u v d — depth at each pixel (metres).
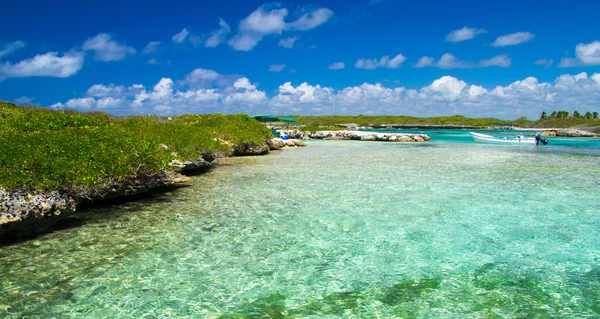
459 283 7.49
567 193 15.28
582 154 33.03
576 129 81.62
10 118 19.64
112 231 10.60
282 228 10.91
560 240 9.82
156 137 21.25
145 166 14.79
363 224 11.24
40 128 17.89
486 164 25.23
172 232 10.52
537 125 128.62
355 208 13.07
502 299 6.84
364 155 32.59
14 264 8.27
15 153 11.62
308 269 8.16
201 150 23.02
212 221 11.59
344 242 9.77
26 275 7.73
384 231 10.60
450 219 11.70
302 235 10.31
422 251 9.15
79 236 10.16
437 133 92.94
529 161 27.08
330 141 57.84
